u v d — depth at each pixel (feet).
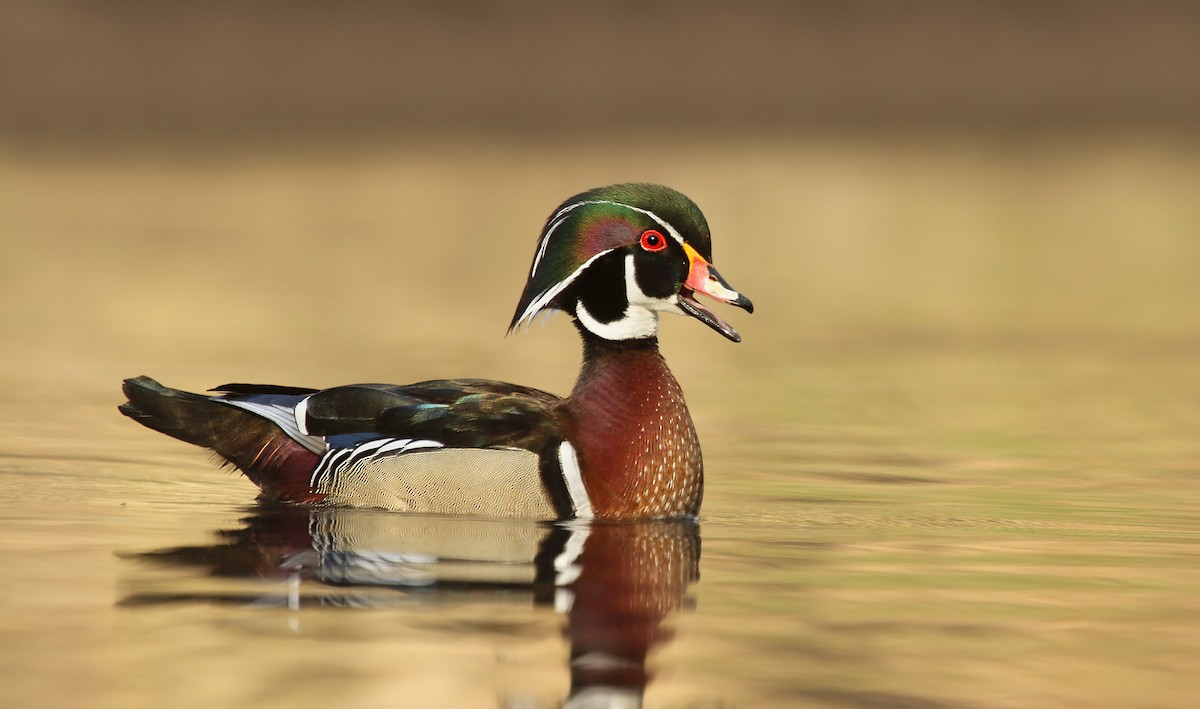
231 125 147.64
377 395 35.35
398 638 24.71
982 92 163.02
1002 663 24.06
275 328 65.36
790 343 66.39
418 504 34.37
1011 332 68.69
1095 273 86.22
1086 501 37.55
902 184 121.70
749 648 24.66
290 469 35.45
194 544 31.04
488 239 95.66
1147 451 44.57
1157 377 57.52
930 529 34.09
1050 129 154.10
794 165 130.11
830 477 40.55
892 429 48.01
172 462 40.57
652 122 153.99
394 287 77.82
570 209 36.11
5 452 41.39
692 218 35.60
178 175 123.44
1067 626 26.12
